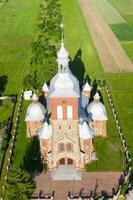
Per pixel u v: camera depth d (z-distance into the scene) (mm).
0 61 146500
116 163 88938
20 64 142500
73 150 83500
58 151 83750
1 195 81125
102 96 117688
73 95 75188
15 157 92000
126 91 120250
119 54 149875
